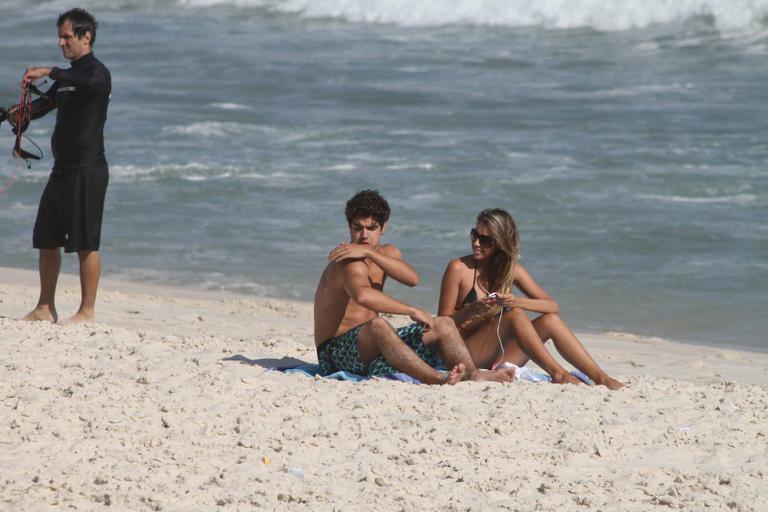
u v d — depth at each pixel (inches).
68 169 1159.6
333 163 2559.1
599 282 1784.0
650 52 4151.1
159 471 729.0
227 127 2947.8
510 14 4692.4
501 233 995.3
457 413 864.3
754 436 860.6
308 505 687.7
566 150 2684.5
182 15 5157.5
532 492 728.3
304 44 4424.2
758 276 1802.4
